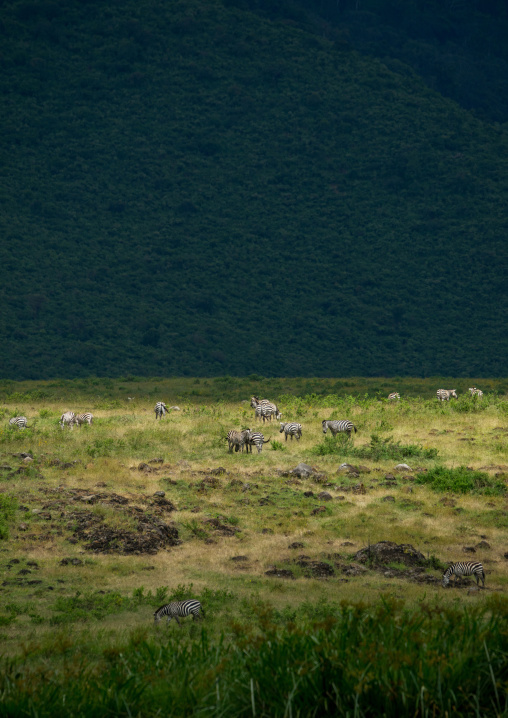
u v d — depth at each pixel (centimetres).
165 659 2355
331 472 7650
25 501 6228
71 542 5397
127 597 4384
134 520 5797
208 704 1994
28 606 4156
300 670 1984
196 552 5369
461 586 4662
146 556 5266
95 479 7062
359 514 6269
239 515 6269
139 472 7425
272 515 6288
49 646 3144
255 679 2022
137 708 1967
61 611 4106
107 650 2658
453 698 1902
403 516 6294
